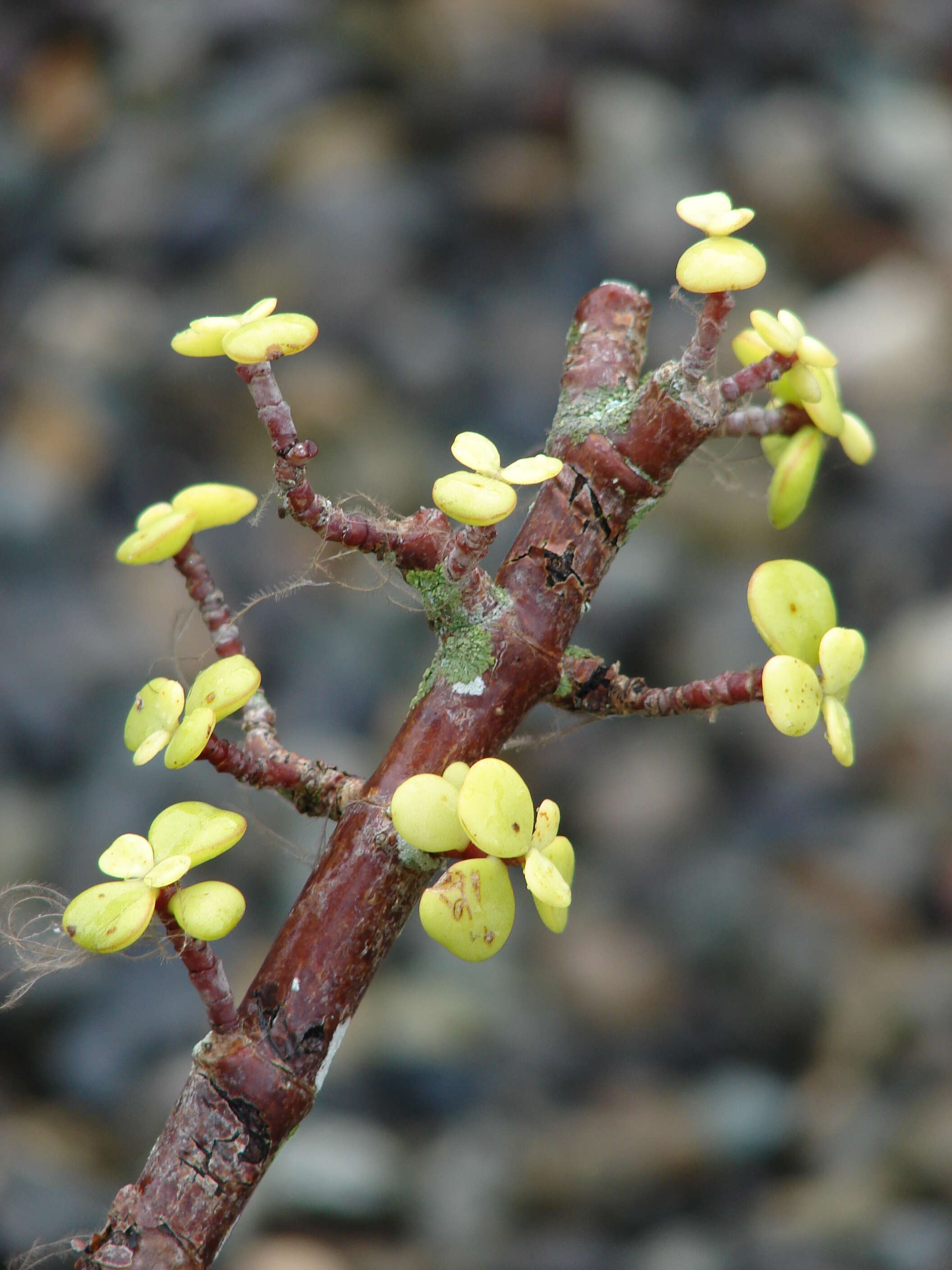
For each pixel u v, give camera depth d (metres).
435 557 0.50
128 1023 1.34
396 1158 1.27
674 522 1.86
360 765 1.60
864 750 1.67
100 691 1.65
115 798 1.54
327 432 1.95
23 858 1.46
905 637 1.76
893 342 2.07
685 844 1.56
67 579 1.78
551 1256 1.19
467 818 0.48
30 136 2.47
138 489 1.93
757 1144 1.29
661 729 1.68
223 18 2.60
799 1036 1.40
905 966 1.43
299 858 0.57
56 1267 1.05
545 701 0.52
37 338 2.08
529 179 2.31
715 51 2.60
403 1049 1.35
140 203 2.30
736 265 0.50
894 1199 1.22
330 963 0.49
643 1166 1.27
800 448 0.55
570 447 0.51
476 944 0.48
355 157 2.35
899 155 2.39
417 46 2.54
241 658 0.50
